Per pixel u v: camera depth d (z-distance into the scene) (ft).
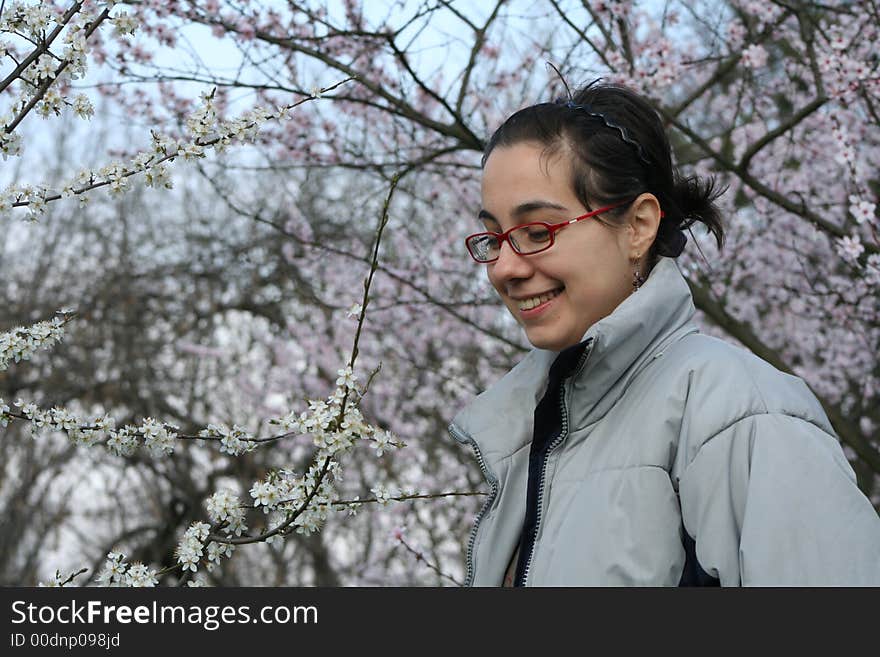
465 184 16.03
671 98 16.94
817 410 4.12
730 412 3.99
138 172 5.71
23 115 5.78
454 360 19.21
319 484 4.95
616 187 4.55
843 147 11.67
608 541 4.07
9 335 5.78
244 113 5.70
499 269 4.59
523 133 4.62
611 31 12.62
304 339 20.74
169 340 25.26
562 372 4.49
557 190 4.51
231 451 5.75
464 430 5.26
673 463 4.16
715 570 3.86
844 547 3.61
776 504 3.70
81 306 25.00
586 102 4.84
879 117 13.24
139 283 25.80
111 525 27.96
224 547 5.11
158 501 25.94
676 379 4.25
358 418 4.80
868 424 16.87
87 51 5.85
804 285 15.79
